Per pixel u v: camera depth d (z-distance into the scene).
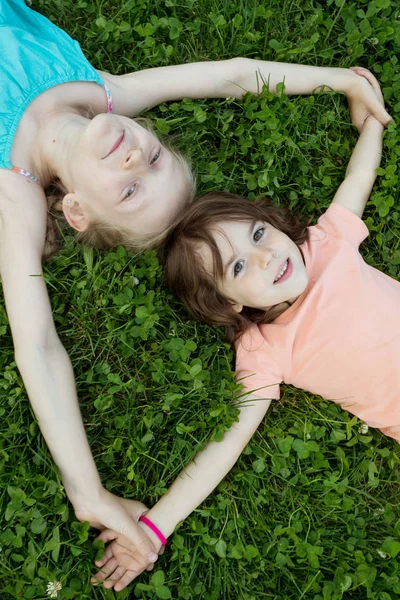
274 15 3.35
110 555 2.78
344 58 3.41
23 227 2.83
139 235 2.91
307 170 3.29
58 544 2.66
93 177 2.70
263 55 3.38
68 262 3.07
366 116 3.31
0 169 2.87
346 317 2.94
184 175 2.89
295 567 2.93
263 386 2.93
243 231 2.81
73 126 2.89
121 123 2.70
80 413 2.78
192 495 2.80
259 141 3.25
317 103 3.35
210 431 2.93
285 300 2.89
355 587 2.85
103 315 3.05
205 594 2.85
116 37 3.27
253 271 2.79
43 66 2.98
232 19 3.33
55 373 2.70
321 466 3.03
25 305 2.73
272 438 3.07
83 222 2.92
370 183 3.21
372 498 3.07
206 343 3.13
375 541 3.04
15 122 2.90
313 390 3.05
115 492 2.91
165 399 2.90
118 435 2.95
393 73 3.33
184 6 3.31
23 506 2.73
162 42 3.34
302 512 3.03
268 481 3.05
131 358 3.07
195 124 3.28
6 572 2.69
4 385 2.86
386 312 2.96
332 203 3.17
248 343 3.01
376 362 2.93
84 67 3.05
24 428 2.86
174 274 2.97
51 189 3.07
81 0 3.28
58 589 2.65
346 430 3.13
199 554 2.90
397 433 3.05
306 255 3.04
